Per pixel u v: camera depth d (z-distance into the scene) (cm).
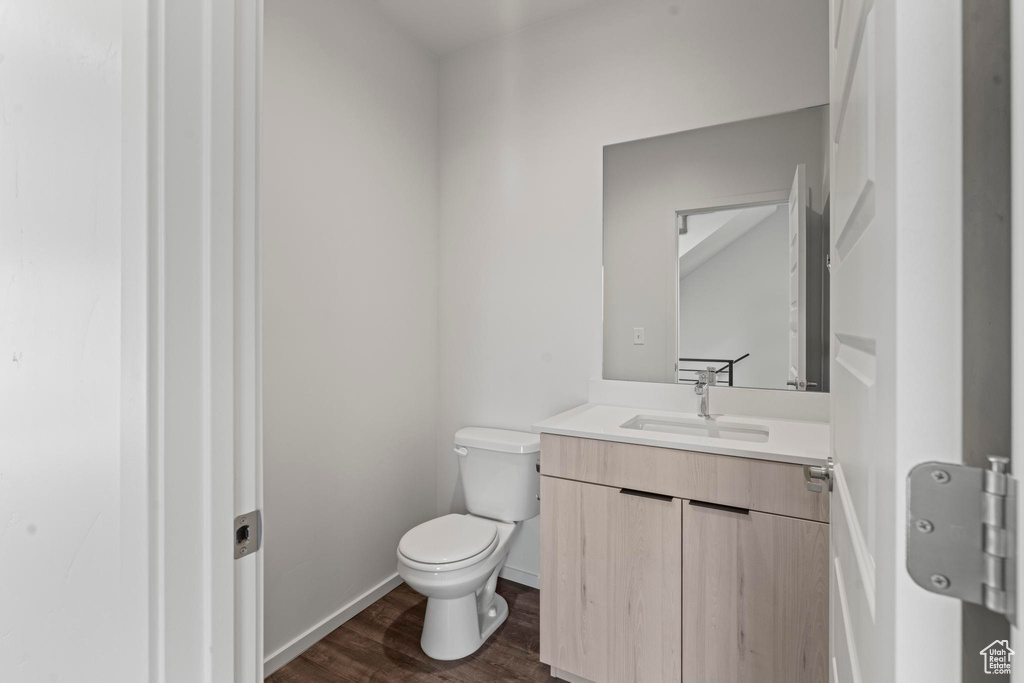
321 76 196
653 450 154
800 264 182
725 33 194
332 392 203
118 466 60
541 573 174
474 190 251
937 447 34
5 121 76
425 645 189
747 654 141
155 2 57
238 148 65
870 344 49
